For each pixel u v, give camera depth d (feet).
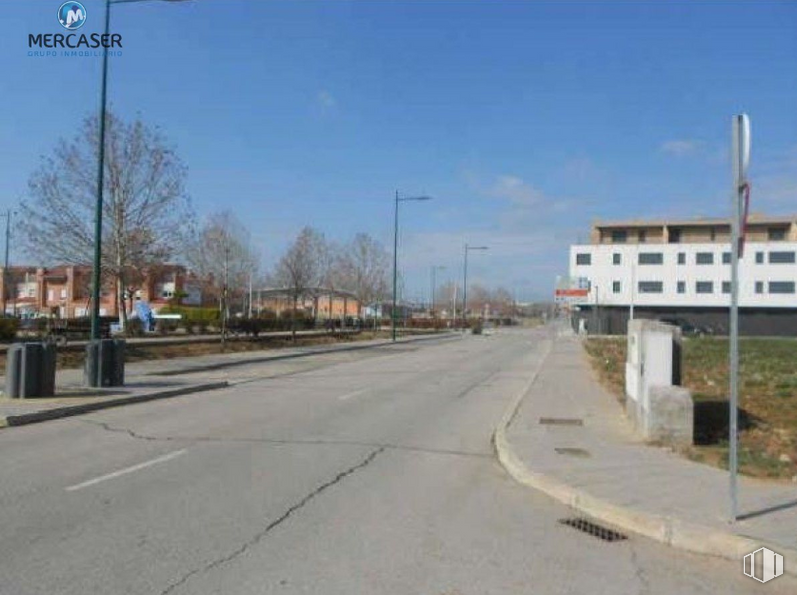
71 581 17.46
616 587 18.13
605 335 281.13
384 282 279.49
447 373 85.51
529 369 92.73
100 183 63.10
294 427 42.42
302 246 241.55
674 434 36.27
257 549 20.13
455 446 37.70
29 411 43.75
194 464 31.32
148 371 75.97
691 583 18.57
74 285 293.64
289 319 198.49
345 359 110.73
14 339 97.71
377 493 26.99
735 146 22.50
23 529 21.53
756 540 20.30
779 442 36.91
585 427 42.39
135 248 110.32
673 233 352.28
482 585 17.92
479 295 539.29
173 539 20.84
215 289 227.40
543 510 25.27
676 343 39.88
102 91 63.36
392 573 18.54
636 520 22.94
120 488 26.78
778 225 337.31
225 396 58.34
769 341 192.34
